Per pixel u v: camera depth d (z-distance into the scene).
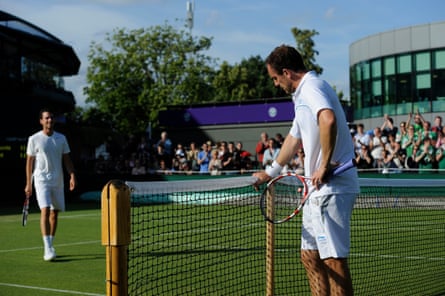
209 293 5.64
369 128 30.81
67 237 10.72
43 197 8.04
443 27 27.47
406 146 16.06
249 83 66.12
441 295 5.58
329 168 3.82
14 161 20.56
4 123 23.38
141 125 40.53
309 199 4.01
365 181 5.77
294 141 4.45
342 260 3.91
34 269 7.38
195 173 19.11
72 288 6.23
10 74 28.36
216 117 23.02
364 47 31.12
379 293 5.62
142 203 4.44
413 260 7.61
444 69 27.53
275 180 4.15
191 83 40.78
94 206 18.80
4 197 20.33
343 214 3.89
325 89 3.87
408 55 28.64
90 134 36.31
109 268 3.04
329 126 3.67
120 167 23.11
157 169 20.23
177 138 23.72
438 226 10.24
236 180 4.45
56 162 8.13
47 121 8.07
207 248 8.55
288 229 9.88
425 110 28.05
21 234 11.24
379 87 30.08
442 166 15.58
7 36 27.86
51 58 33.88
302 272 6.75
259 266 6.80
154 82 41.34
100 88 40.72
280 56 3.97
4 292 6.03
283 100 21.73
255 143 22.27
